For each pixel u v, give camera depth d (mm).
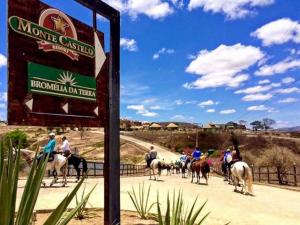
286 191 19312
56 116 5715
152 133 120688
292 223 10039
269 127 130375
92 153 82500
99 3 6871
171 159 64875
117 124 7309
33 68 5238
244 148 63500
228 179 23344
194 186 18453
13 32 4914
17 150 2850
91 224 7742
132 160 74500
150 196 13000
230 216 10328
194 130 118625
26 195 2789
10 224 2658
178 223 4758
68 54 6043
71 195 2762
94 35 6758
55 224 2719
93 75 6738
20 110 4988
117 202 7160
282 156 35938
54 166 14992
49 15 5598
